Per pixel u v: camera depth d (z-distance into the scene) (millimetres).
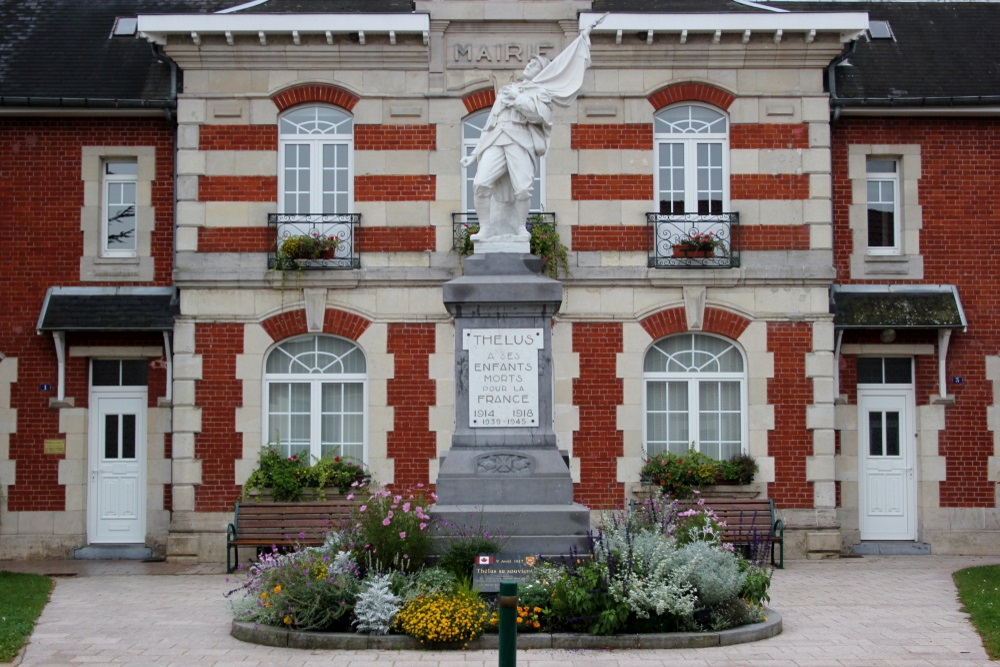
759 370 17484
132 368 18219
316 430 17547
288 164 17906
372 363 17422
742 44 17734
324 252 17484
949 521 18109
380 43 17734
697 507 16625
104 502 18047
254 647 10172
